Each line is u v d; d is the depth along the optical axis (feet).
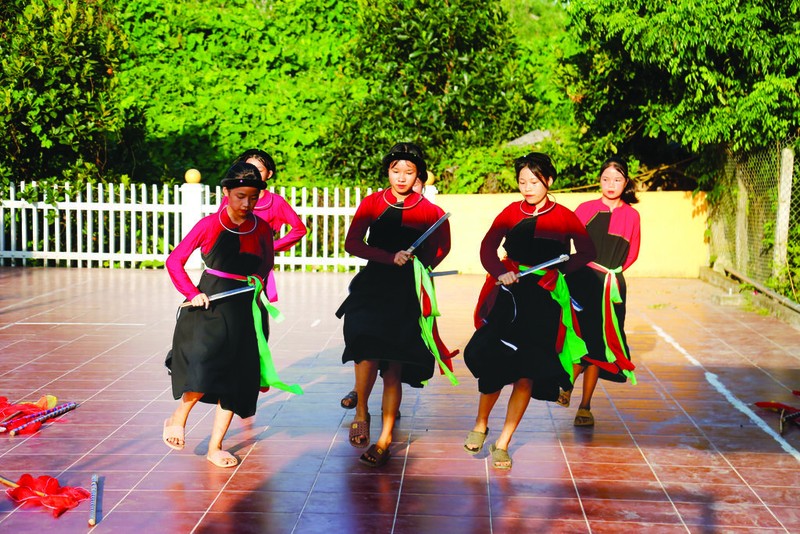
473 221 47.03
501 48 52.08
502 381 16.52
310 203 51.11
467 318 33.30
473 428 18.65
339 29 55.72
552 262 16.56
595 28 39.60
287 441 18.35
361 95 53.36
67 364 25.04
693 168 46.26
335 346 28.12
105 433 18.78
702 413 20.66
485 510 14.71
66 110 46.73
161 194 50.39
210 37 54.65
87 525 14.02
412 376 18.13
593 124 46.80
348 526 14.03
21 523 14.08
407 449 17.90
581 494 15.47
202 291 16.51
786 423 19.81
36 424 18.92
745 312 35.12
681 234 46.65
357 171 51.13
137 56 52.95
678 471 16.67
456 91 50.06
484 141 50.72
